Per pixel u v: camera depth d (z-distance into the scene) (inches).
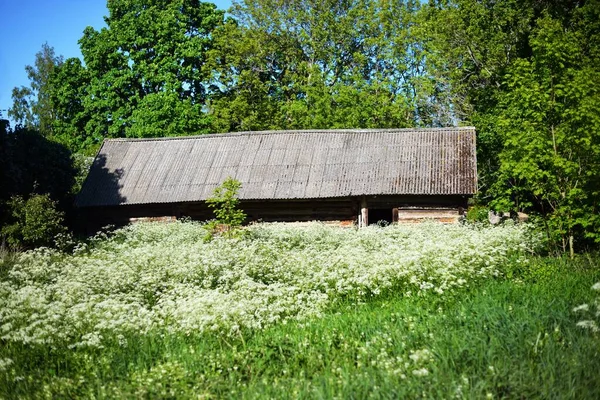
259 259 598.2
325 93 1740.9
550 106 687.7
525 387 281.7
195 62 1802.4
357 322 413.7
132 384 334.3
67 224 1232.2
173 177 1231.5
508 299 432.1
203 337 404.5
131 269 579.8
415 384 293.9
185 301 458.9
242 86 1845.5
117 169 1280.8
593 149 658.8
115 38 1723.7
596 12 1267.2
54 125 1771.7
